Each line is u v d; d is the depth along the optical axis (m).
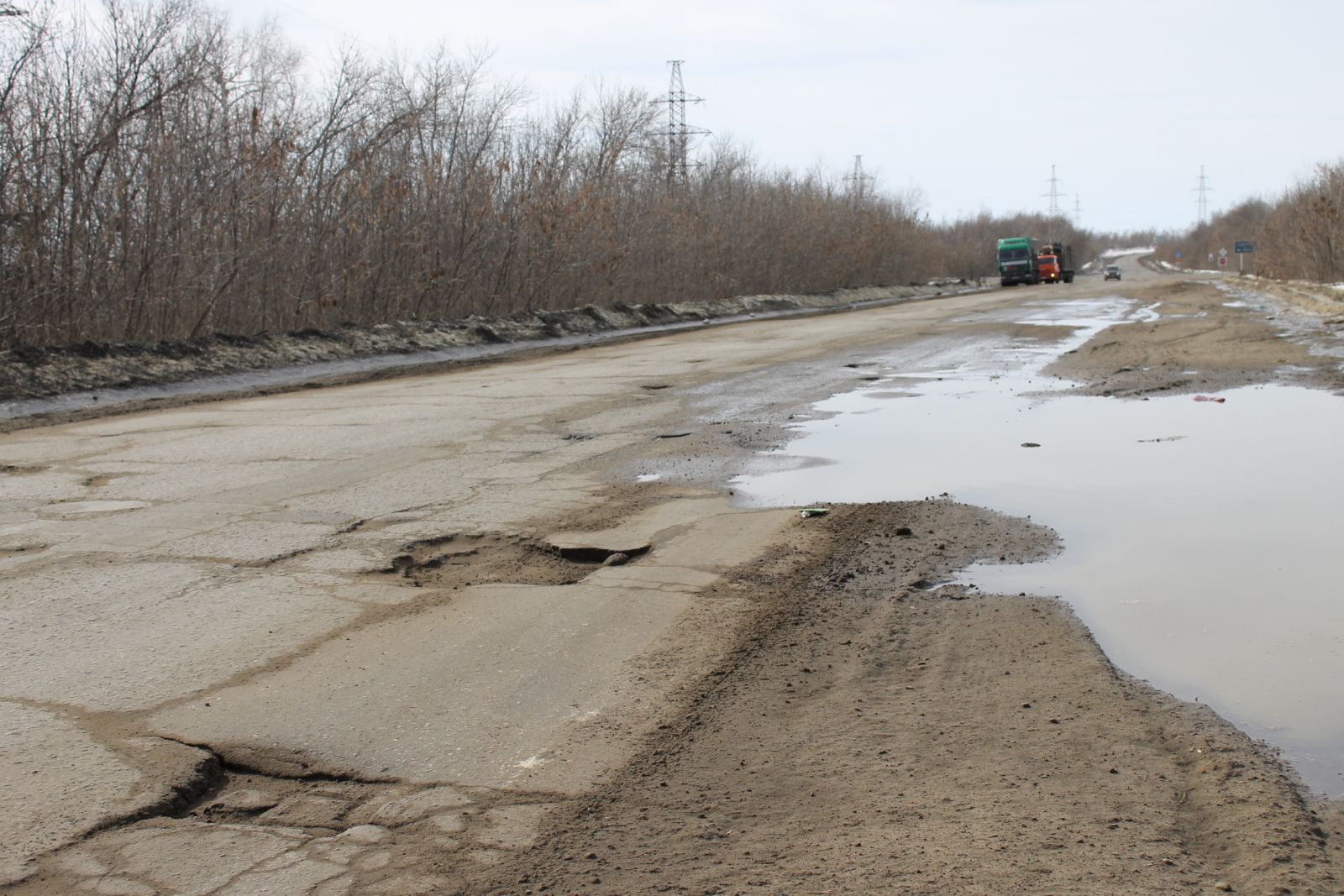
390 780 3.92
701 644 5.22
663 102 45.84
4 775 3.95
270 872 3.31
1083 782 3.79
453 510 7.99
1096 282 72.94
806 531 7.27
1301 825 3.45
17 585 6.25
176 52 19.19
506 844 3.45
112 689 4.75
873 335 24.92
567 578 6.43
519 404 13.91
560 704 4.55
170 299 18.70
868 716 4.38
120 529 7.50
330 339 20.56
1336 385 14.27
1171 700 4.53
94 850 3.45
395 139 24.88
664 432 11.55
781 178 52.19
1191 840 3.38
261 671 4.95
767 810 3.63
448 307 26.53
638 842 3.44
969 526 7.39
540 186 29.09
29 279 16.59
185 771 3.98
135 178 18.41
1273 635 5.31
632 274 35.03
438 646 5.25
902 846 3.37
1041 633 5.32
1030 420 12.10
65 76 17.28
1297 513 7.71
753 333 27.09
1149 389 14.38
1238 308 31.81
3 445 11.11
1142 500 8.15
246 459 10.11
